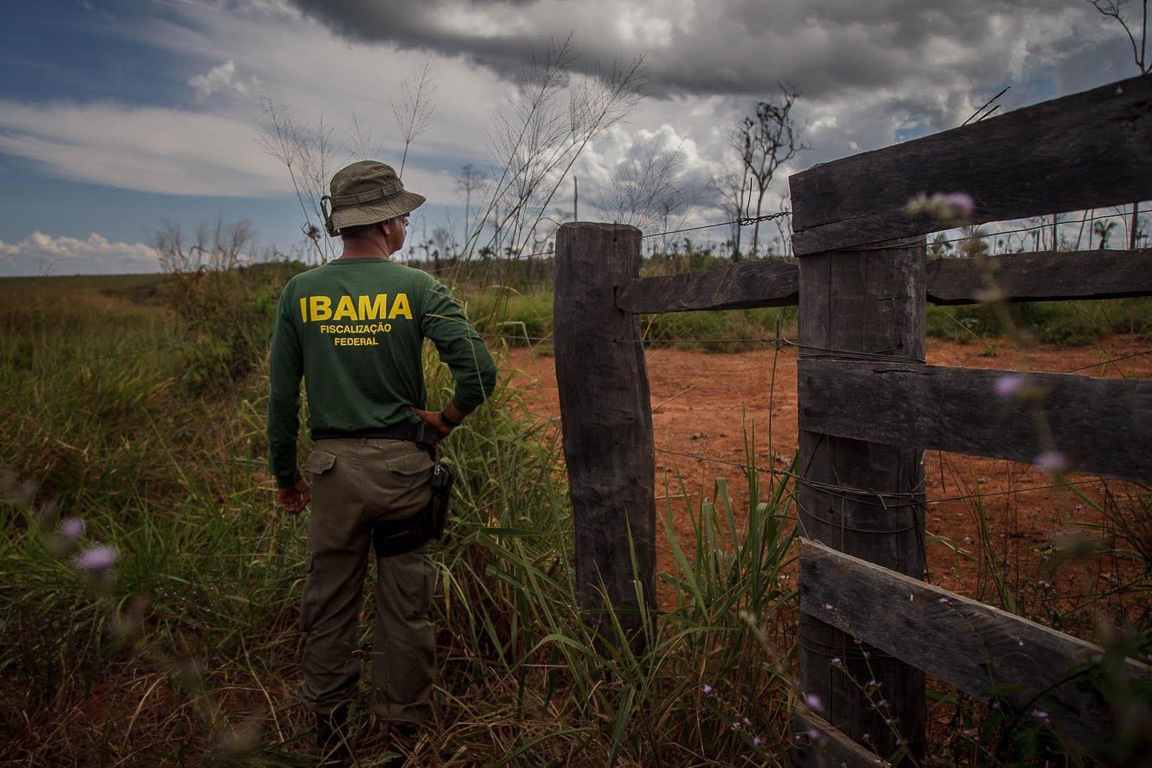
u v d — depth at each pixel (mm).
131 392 5492
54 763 2299
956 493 3926
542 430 3385
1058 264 1651
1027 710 1312
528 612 2711
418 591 2346
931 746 1876
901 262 1532
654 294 2168
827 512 1707
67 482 4109
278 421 2350
